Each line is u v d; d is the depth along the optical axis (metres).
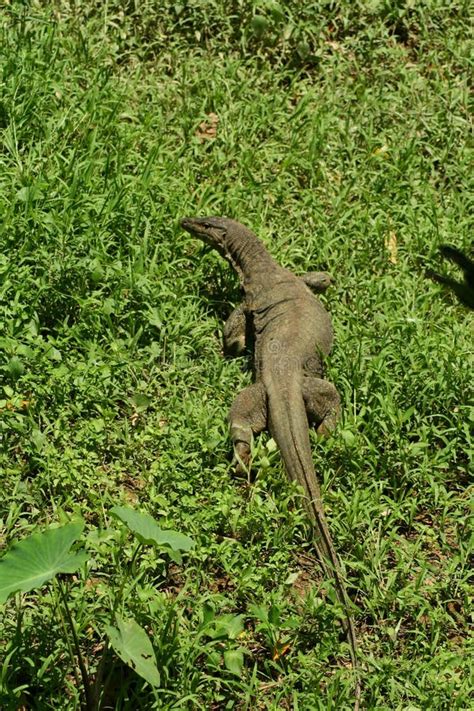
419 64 11.45
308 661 5.80
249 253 8.52
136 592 5.84
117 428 7.01
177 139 10.02
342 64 11.17
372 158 10.17
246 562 6.24
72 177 8.90
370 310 8.70
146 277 8.31
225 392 7.69
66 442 6.75
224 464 7.05
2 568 4.95
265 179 9.75
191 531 6.30
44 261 7.84
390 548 6.78
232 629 5.61
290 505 6.80
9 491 6.52
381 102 10.80
